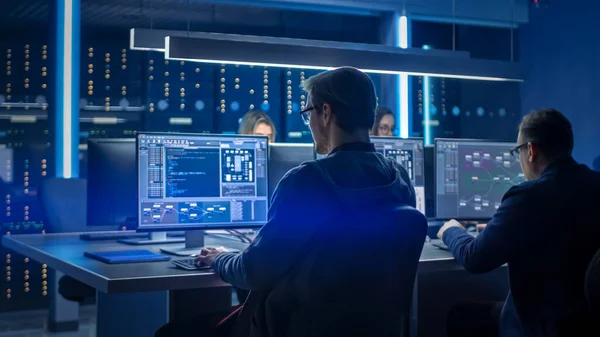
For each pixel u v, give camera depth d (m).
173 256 2.54
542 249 2.15
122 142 3.03
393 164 1.77
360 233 1.59
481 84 7.09
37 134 5.77
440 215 3.23
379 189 1.62
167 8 6.16
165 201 2.66
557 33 6.64
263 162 2.84
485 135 7.11
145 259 2.39
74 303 5.04
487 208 3.30
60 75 5.67
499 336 2.44
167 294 2.49
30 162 5.72
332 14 6.62
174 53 3.89
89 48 6.11
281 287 1.63
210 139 2.75
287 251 1.57
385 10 6.52
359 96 1.68
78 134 5.76
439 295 3.11
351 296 1.59
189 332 2.21
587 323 2.11
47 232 3.90
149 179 2.64
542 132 2.27
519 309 2.21
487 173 3.31
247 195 2.81
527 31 7.00
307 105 1.79
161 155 2.66
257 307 1.71
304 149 3.28
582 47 6.39
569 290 2.12
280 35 6.97
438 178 3.23
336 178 1.60
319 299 1.58
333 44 4.98
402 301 1.67
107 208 2.99
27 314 5.59
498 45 7.22
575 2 6.45
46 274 5.80
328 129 1.72
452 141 3.26
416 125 6.86
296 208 1.57
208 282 2.11
